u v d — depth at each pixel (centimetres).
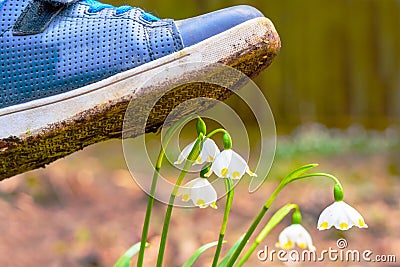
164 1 1434
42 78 213
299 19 1598
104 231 589
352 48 1605
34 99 213
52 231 581
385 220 638
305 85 1605
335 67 1606
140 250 222
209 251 547
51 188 673
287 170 952
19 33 216
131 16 216
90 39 213
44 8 219
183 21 217
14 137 209
